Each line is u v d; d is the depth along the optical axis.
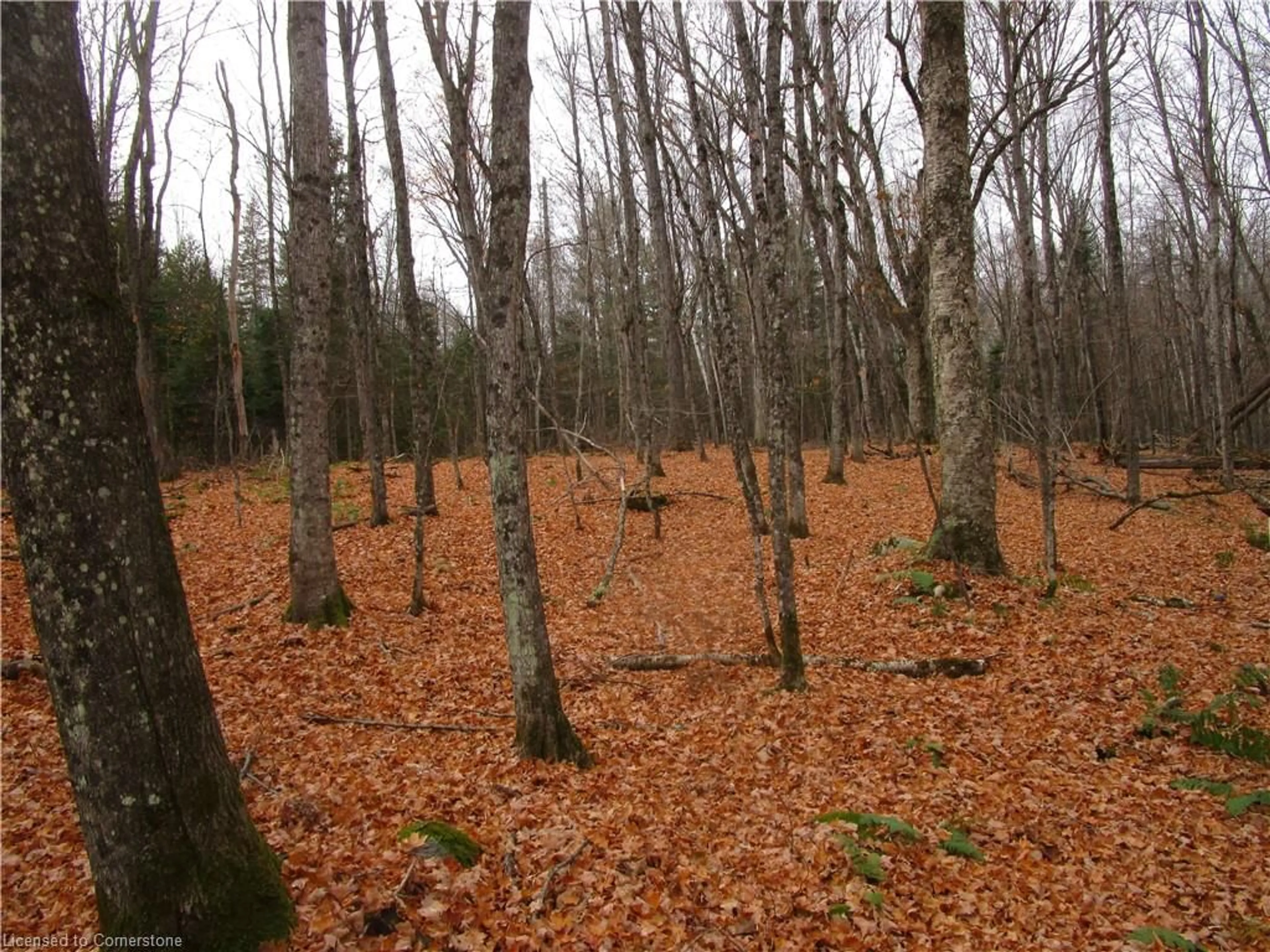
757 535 8.35
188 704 3.38
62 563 3.05
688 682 8.09
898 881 4.55
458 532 14.18
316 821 5.13
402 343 30.08
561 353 36.62
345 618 9.45
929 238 10.41
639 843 4.96
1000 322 25.97
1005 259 32.75
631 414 20.66
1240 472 19.84
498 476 5.99
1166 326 35.56
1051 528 9.49
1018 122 13.48
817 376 33.72
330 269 10.27
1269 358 21.25
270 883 3.64
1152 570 11.06
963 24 10.10
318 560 9.41
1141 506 13.94
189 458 26.02
